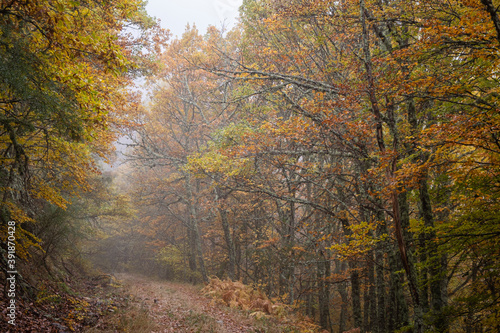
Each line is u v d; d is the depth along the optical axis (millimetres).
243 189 12320
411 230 7203
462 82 5805
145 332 7836
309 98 10633
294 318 13367
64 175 10023
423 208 7344
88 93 4562
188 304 12945
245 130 10891
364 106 7805
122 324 7895
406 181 6004
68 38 4062
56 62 4367
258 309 13672
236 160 11102
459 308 6508
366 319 14828
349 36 8547
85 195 16531
